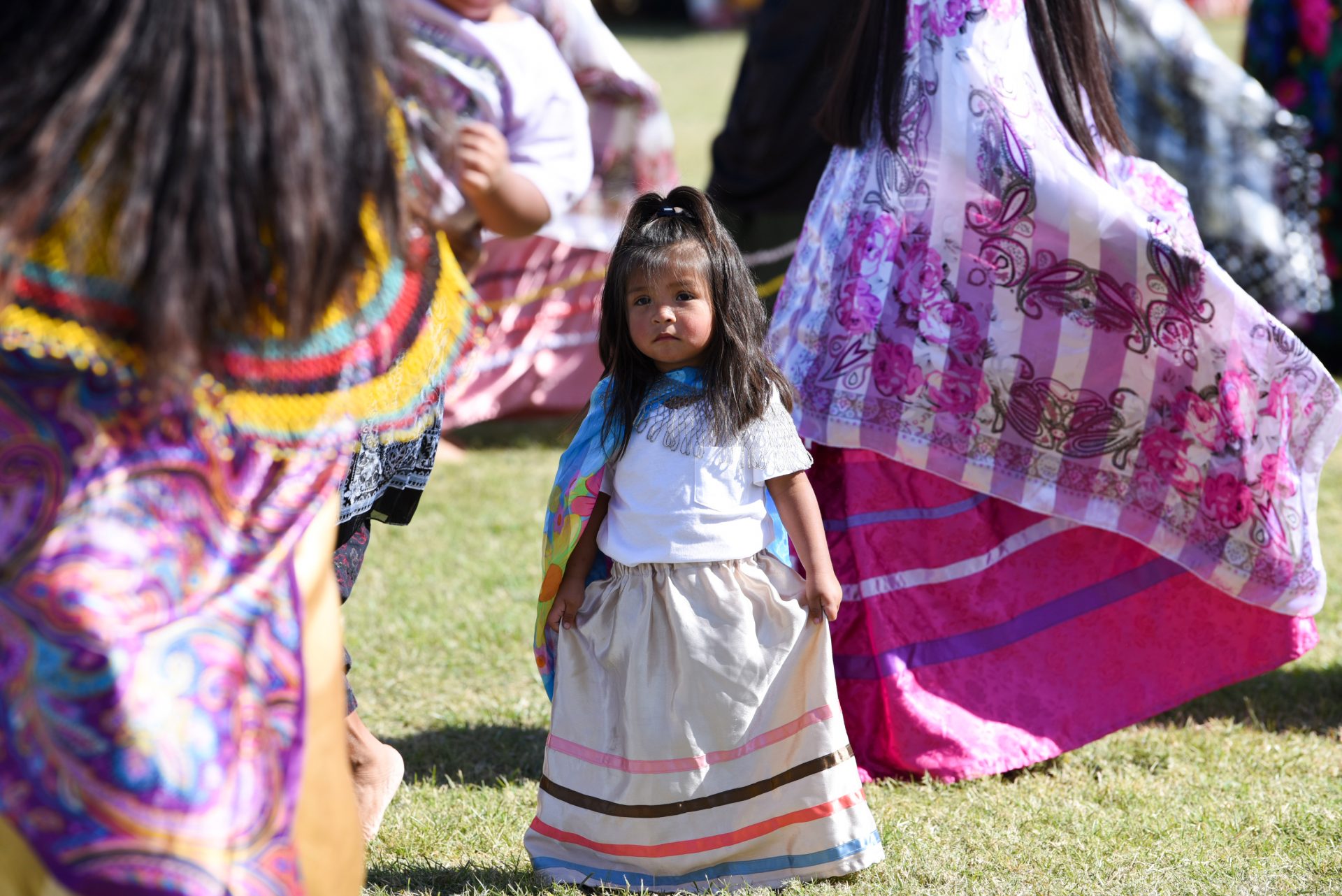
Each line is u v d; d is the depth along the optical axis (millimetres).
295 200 6289
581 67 20609
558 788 10422
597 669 10391
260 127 6207
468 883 10320
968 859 10656
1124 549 12992
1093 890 10125
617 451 10203
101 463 6336
